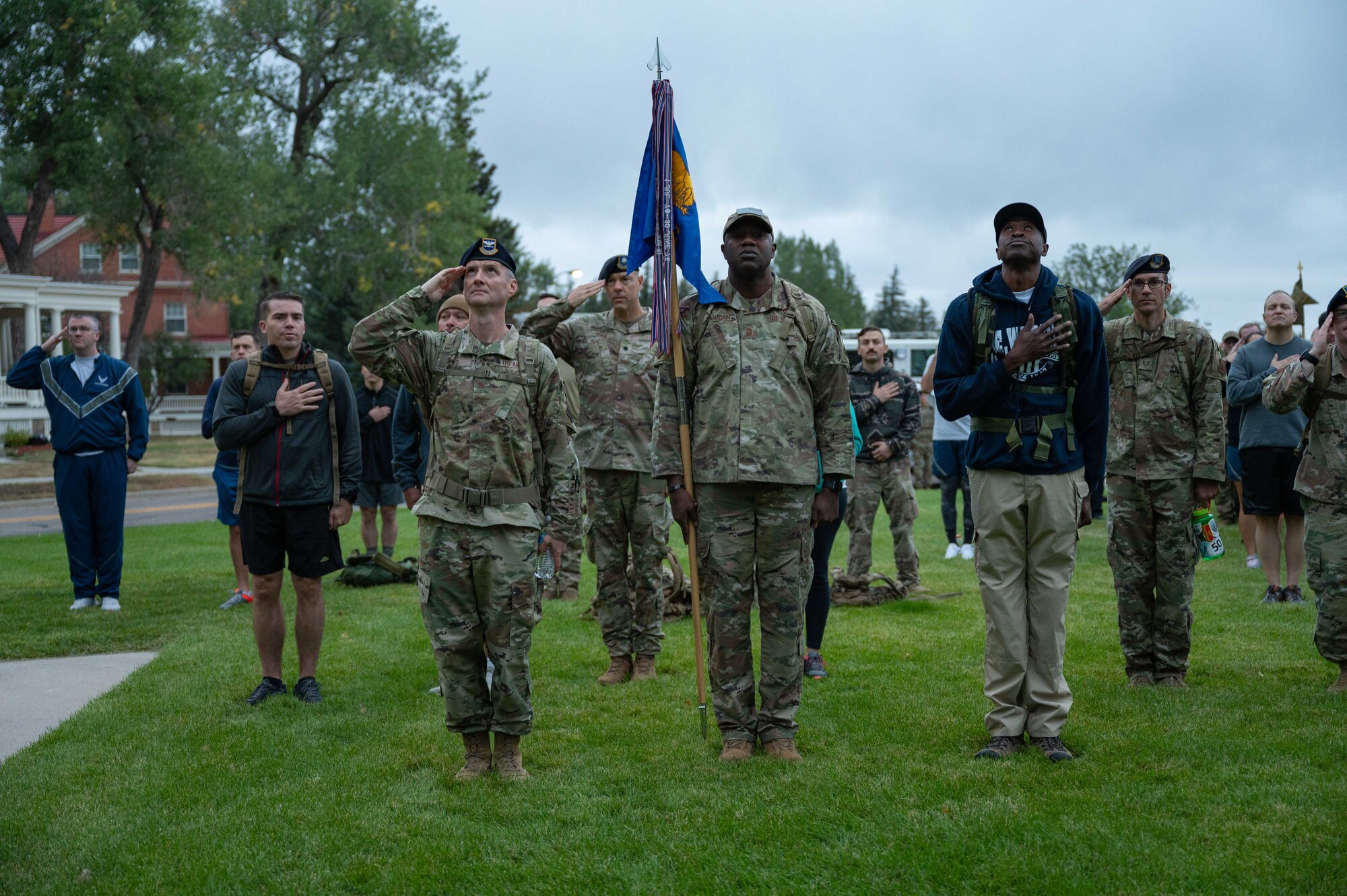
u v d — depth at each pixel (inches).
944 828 136.3
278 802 151.1
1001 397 167.9
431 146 1405.0
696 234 177.2
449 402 158.9
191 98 1123.3
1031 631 169.5
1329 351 203.3
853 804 146.1
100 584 312.7
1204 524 205.3
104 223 1207.6
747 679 171.8
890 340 950.4
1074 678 215.2
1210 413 203.5
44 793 155.5
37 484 789.2
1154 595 212.4
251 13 1343.5
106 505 310.7
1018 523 167.5
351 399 212.5
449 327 243.6
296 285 1466.5
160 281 1796.3
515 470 159.8
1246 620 266.7
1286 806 140.6
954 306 175.3
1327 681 207.6
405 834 139.8
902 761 164.1
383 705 202.2
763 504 169.0
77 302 1323.8
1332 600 201.8
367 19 1360.7
